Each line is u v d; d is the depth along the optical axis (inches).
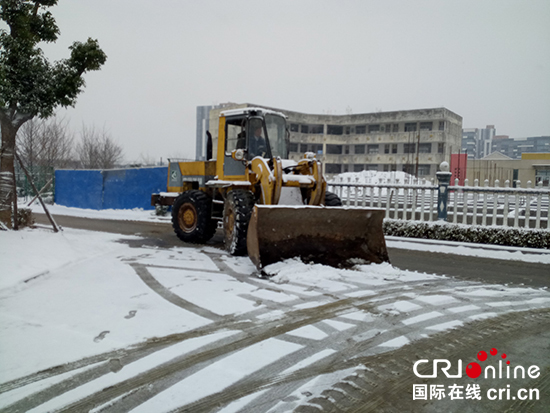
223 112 337.7
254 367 127.6
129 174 697.0
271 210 242.7
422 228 399.2
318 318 172.2
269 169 285.1
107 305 183.9
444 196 401.4
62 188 816.9
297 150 1779.0
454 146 1670.8
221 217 357.7
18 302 186.2
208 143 385.4
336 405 107.7
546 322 174.2
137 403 106.9
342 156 1748.3
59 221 536.4
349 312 180.5
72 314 171.8
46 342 143.3
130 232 437.4
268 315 175.0
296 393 112.8
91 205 755.4
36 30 326.0
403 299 201.3
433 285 230.2
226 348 141.2
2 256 238.7
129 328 157.4
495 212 373.4
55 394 110.8
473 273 266.2
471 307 191.8
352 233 267.4
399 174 1022.4
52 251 271.7
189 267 261.4
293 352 138.9
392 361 134.4
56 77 315.6
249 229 256.8
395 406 108.3
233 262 278.2
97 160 1171.3
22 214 384.5
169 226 504.7
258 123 315.9
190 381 118.4
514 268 284.0
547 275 263.1
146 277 233.9
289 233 253.4
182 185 406.3
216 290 210.2
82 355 133.9
